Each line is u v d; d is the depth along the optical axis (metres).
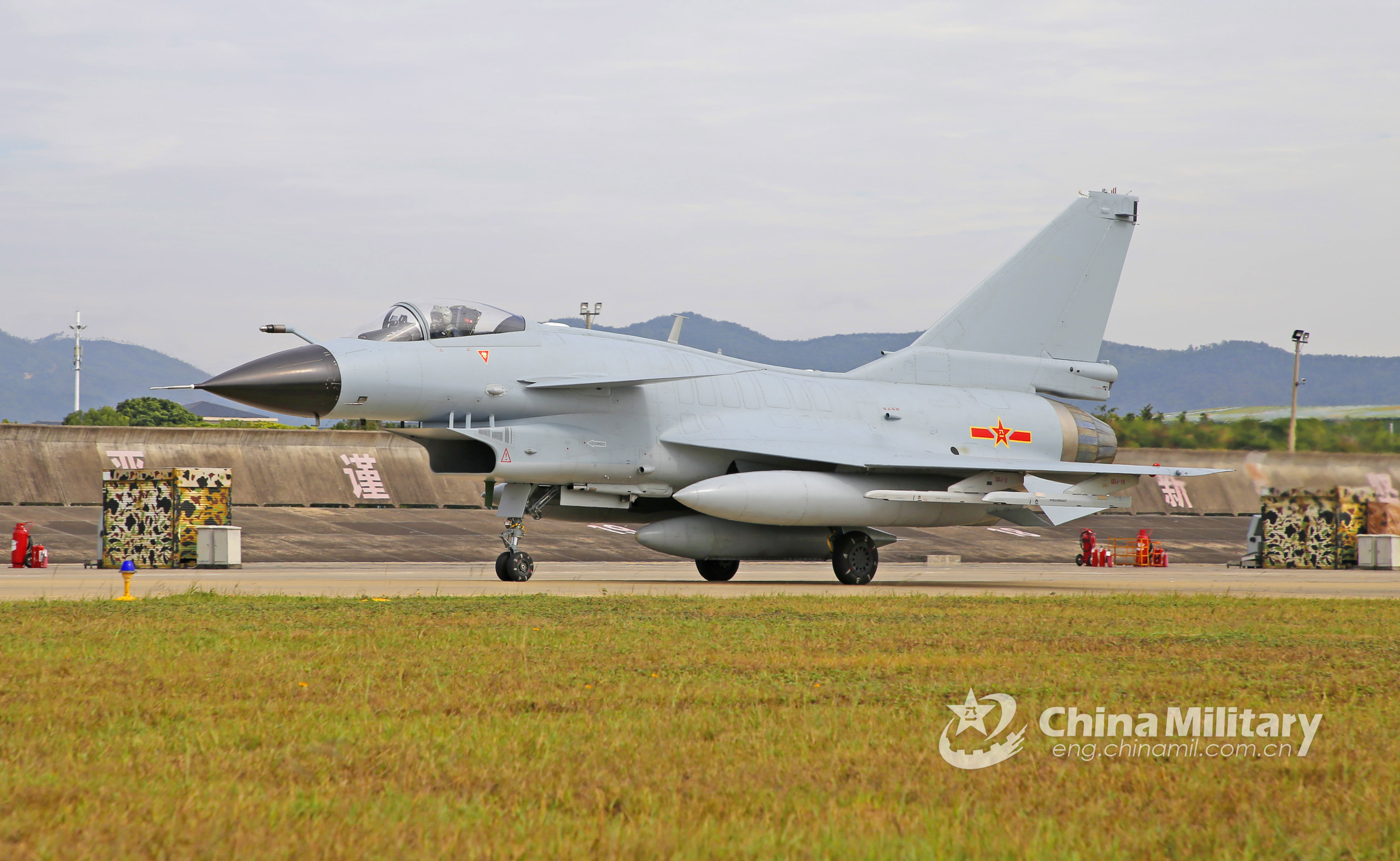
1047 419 49.28
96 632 20.27
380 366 36.94
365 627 21.70
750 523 40.72
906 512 42.56
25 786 9.77
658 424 41.47
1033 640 20.59
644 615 24.81
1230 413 95.62
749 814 9.30
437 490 79.75
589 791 9.85
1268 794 10.09
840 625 22.89
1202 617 25.77
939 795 9.92
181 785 9.89
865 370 47.75
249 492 74.06
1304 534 67.12
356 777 10.27
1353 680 16.12
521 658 17.47
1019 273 50.66
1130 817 9.39
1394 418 90.81
